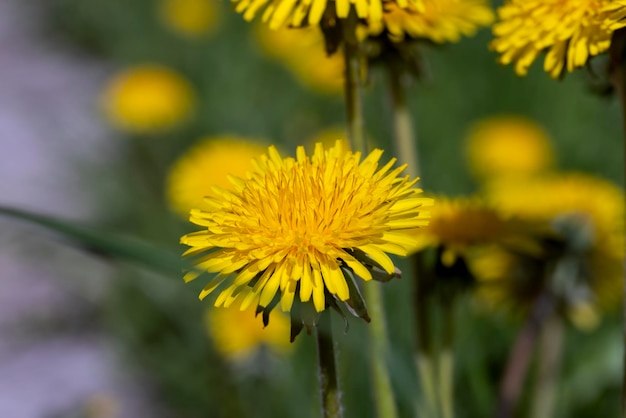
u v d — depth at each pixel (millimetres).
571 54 542
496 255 645
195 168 736
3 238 928
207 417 741
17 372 831
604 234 652
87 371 819
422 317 614
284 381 697
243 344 683
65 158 1053
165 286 794
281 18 542
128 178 977
